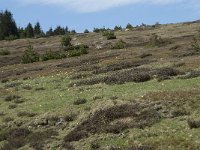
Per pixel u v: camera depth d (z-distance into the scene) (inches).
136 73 1475.1
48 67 2239.2
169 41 2738.7
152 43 2696.9
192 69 1443.2
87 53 2827.3
